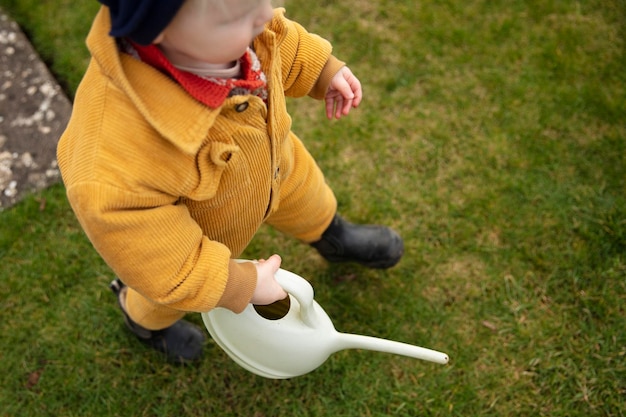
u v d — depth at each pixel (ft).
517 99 7.19
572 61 7.39
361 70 7.50
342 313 6.03
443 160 6.84
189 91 3.01
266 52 3.45
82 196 3.09
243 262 3.84
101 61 2.90
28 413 5.57
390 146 6.94
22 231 6.41
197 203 3.66
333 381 5.68
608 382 5.50
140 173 3.11
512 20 7.74
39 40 7.66
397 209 6.56
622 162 6.66
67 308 6.06
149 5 2.58
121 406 5.63
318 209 5.18
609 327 5.76
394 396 5.57
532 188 6.58
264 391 5.66
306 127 7.09
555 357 5.68
